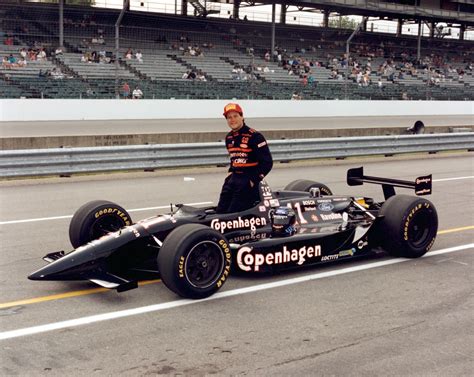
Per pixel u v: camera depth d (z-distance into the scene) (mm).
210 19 38781
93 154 13008
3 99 23016
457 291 5934
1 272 6410
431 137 18844
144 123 24500
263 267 6062
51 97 26562
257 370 4137
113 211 6602
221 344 4574
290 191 7082
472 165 16562
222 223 6086
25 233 8180
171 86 30188
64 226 8617
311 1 38844
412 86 40500
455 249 7574
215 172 14500
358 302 5566
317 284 6082
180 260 5359
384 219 6957
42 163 12312
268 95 33156
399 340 4691
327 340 4672
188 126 24125
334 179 13523
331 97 35500
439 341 4684
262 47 40594
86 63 29953
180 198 10953
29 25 33344
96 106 25031
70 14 34625
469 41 53688
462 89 42469
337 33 46156
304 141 16016
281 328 4906
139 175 13789
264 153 6211
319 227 6797
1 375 4043
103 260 5512
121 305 5414
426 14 44625
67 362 4246
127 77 30062
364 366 4219
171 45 35844
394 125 28594
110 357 4332
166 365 4207
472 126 27641
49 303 5461
